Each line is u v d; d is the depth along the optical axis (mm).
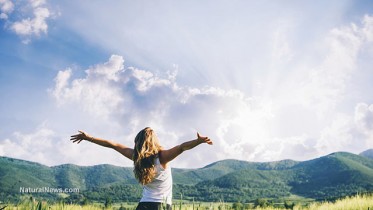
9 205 3068
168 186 3342
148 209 3229
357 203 15211
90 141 3746
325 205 17078
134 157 3363
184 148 3215
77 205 6305
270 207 19625
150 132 3438
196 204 3053
